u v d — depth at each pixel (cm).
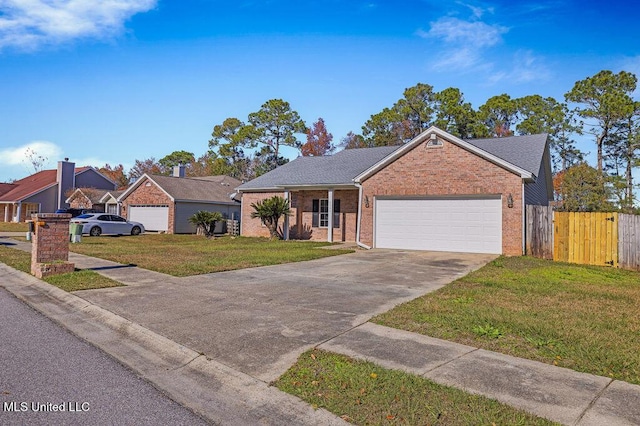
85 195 3903
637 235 1315
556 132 3859
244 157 5444
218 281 982
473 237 1589
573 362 471
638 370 448
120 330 627
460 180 1606
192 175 5756
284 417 368
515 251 1502
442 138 1645
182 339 562
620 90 3344
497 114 4062
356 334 575
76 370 471
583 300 778
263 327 612
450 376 432
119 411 376
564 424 339
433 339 550
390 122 4309
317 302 769
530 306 721
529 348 515
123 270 1132
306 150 5012
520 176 1499
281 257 1420
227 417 371
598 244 1377
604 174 2897
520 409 363
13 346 547
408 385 409
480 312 673
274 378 438
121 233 2717
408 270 1167
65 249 1110
